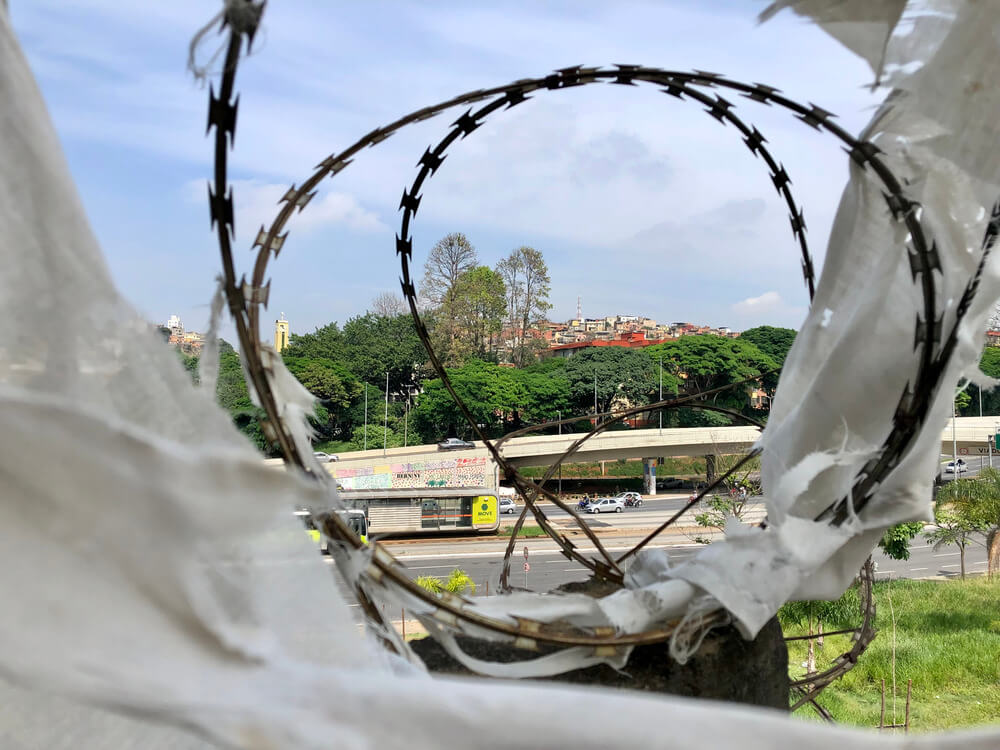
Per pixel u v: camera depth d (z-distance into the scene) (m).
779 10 2.53
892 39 2.74
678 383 56.25
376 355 59.41
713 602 2.79
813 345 3.46
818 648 15.68
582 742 1.24
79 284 1.68
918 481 3.01
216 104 2.11
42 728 1.73
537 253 67.69
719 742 1.25
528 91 3.00
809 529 2.87
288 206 2.53
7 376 1.61
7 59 1.65
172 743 1.77
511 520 37.03
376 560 2.51
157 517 1.22
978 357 2.89
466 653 3.12
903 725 11.48
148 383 1.75
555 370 56.28
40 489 1.21
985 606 19.88
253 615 1.59
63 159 1.72
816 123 2.77
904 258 3.00
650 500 44.69
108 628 1.23
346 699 1.29
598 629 2.67
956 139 2.79
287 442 2.47
